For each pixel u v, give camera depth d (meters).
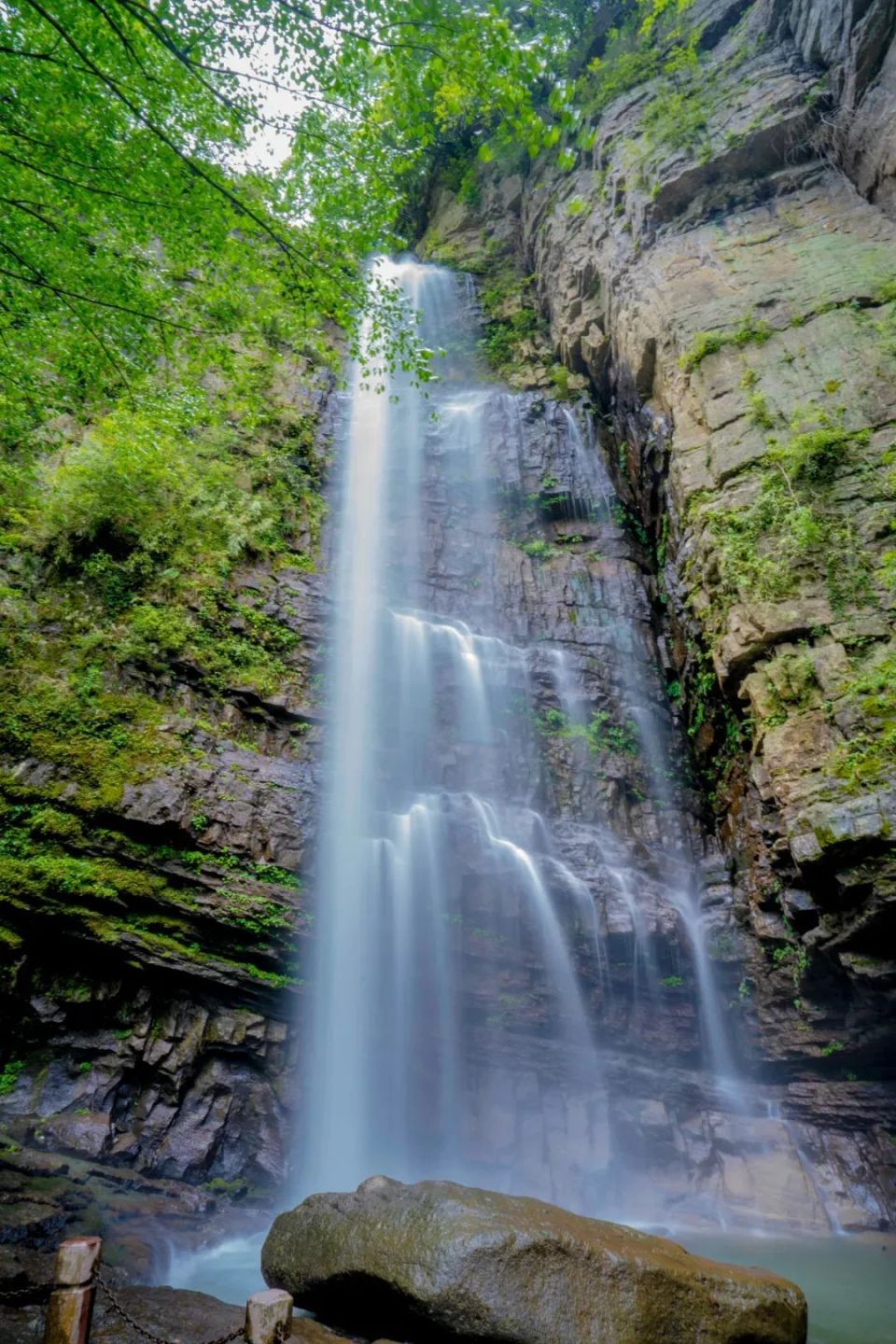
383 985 12.33
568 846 14.30
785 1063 11.90
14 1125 9.28
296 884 12.09
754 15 19.61
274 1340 3.88
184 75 8.38
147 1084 10.33
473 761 15.65
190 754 12.51
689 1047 12.61
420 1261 5.05
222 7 7.77
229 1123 10.41
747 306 15.48
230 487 17.08
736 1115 11.94
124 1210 8.33
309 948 11.77
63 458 15.53
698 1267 5.40
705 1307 5.08
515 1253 4.96
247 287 11.22
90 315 10.03
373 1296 5.37
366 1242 5.51
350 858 12.90
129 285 9.92
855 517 12.09
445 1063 12.02
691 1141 11.55
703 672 14.72
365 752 14.89
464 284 27.78
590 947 12.85
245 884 11.66
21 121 8.46
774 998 12.04
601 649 17.77
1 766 11.23
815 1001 11.41
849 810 9.75
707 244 17.23
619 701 17.05
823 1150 11.16
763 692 11.70
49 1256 6.45
